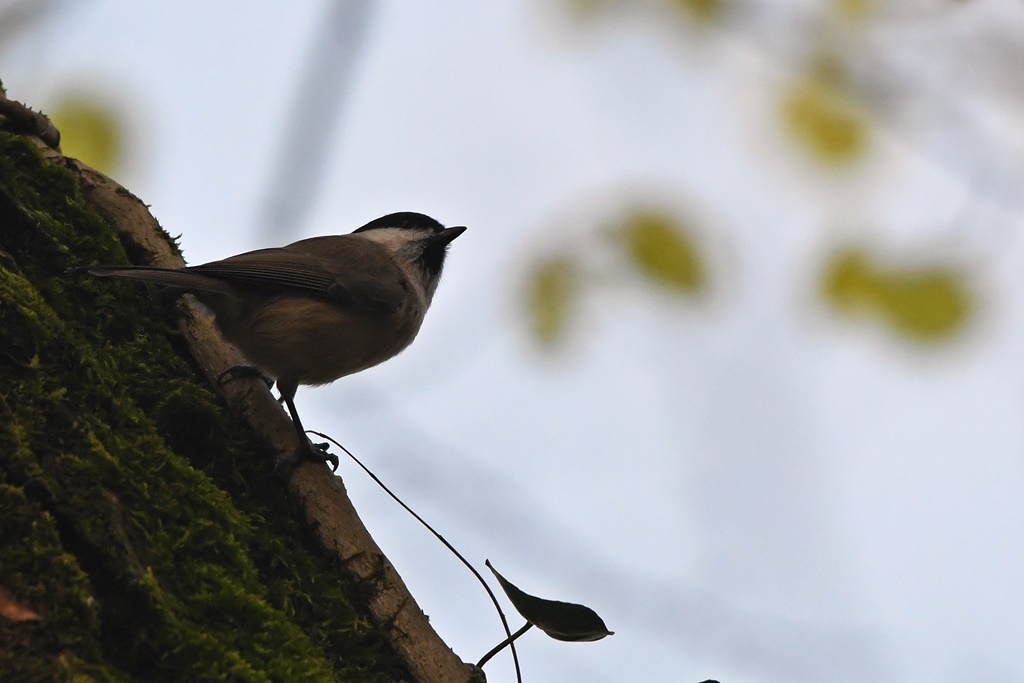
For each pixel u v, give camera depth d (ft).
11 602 13.51
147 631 14.32
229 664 14.64
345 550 19.11
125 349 20.65
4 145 21.33
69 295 20.38
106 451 16.02
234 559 16.58
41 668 13.09
